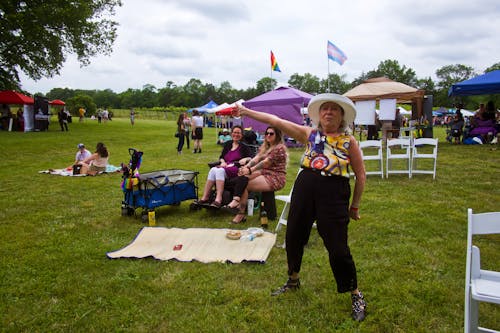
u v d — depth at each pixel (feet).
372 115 49.01
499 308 9.54
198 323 9.09
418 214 17.61
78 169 31.01
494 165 31.17
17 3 71.56
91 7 82.33
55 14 71.61
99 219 18.06
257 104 50.57
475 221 7.55
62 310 9.77
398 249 13.41
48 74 83.46
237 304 9.90
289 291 10.42
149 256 13.02
